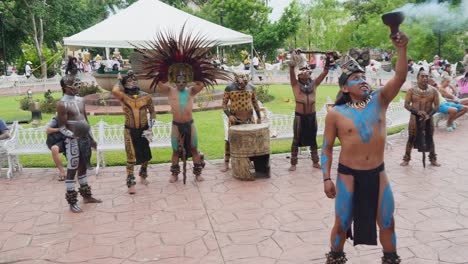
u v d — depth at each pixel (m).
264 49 30.55
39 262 4.86
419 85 7.64
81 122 6.39
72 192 6.34
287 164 8.55
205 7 35.75
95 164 8.90
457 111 10.72
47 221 6.05
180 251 4.98
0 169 8.25
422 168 7.87
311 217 5.82
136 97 7.07
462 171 7.61
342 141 4.02
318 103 16.48
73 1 31.23
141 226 5.75
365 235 4.02
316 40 32.19
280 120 9.34
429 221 5.52
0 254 5.08
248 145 7.38
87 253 5.03
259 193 6.86
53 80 26.69
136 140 7.12
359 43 25.78
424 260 4.54
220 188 7.19
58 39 32.16
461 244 4.87
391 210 4.00
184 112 7.35
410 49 19.78
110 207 6.50
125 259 4.84
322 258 4.67
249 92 7.90
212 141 10.62
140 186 7.45
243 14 30.12
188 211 6.21
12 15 30.94
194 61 7.34
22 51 35.78
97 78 16.34
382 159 4.02
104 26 13.94
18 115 15.72
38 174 8.39
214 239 5.26
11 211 6.46
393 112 10.31
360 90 3.95
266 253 4.84
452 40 19.45
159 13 14.30
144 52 7.30
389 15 3.63
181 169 8.38
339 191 4.06
